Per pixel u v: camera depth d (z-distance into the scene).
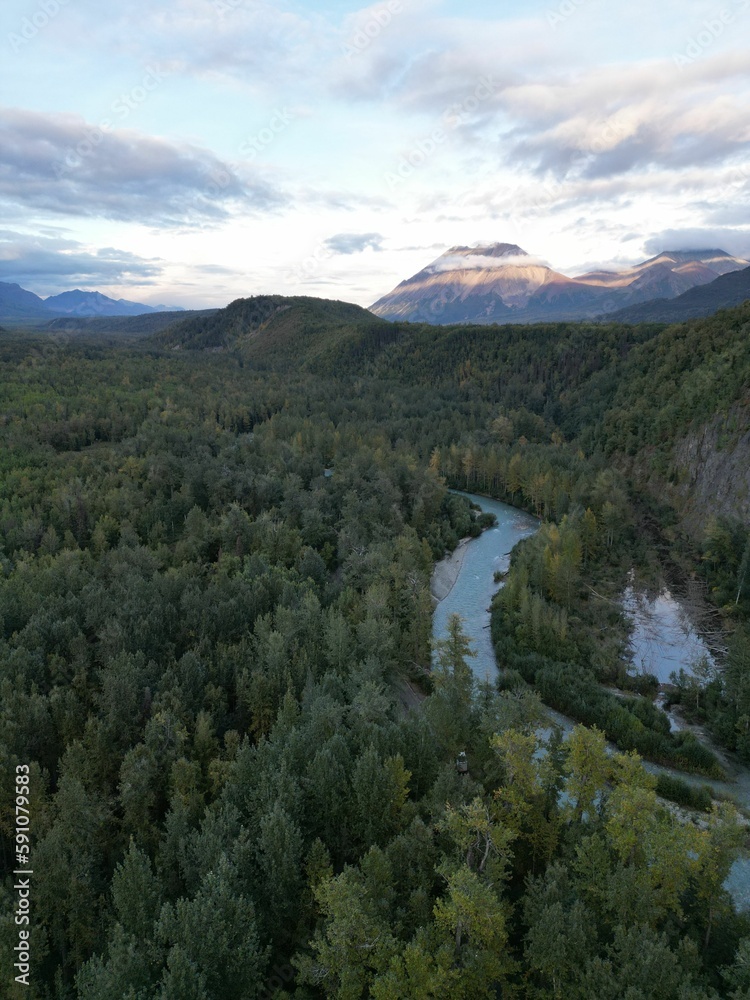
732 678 72.81
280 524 114.38
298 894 43.56
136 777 50.75
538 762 49.03
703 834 39.69
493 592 113.38
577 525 119.88
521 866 47.47
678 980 32.81
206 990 34.84
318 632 78.12
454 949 36.88
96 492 127.38
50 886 42.09
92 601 79.44
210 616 79.56
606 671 82.81
